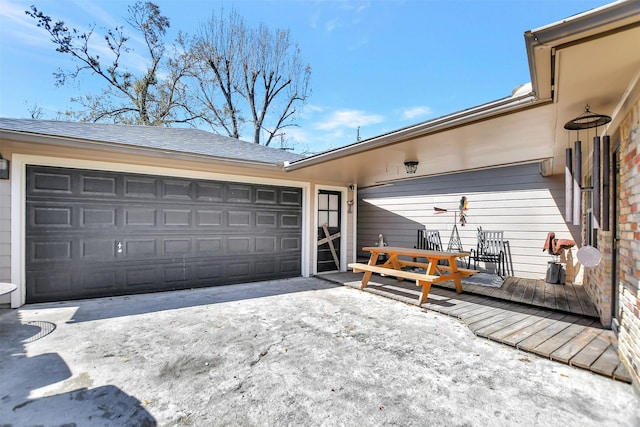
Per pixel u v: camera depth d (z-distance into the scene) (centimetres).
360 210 1017
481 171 741
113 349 303
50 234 458
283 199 688
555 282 598
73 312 416
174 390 232
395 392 231
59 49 1415
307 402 218
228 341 325
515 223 689
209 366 270
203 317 403
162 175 542
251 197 642
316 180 734
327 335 343
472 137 370
